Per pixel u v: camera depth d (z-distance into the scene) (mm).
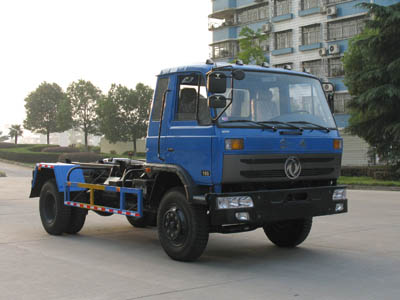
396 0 36375
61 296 5426
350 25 39938
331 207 7234
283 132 6887
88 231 10195
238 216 6426
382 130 26953
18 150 67688
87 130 75062
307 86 7523
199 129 6836
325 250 8062
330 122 7574
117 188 8211
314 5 42312
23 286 5859
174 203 7152
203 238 6879
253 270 6680
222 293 5516
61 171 9500
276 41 45406
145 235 9719
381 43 26438
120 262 7207
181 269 6734
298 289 5691
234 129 6676
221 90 6445
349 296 5391
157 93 7746
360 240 8930
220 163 6539
